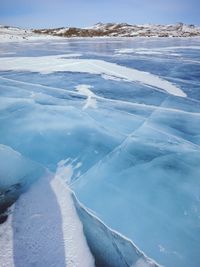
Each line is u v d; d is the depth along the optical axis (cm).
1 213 203
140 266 165
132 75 742
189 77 712
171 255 175
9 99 506
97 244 178
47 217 201
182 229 199
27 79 679
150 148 321
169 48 1742
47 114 432
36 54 1354
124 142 337
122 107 464
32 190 239
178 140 341
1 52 1459
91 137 351
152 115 426
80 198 230
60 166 286
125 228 198
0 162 289
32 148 325
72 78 696
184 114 430
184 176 267
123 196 237
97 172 275
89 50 1662
